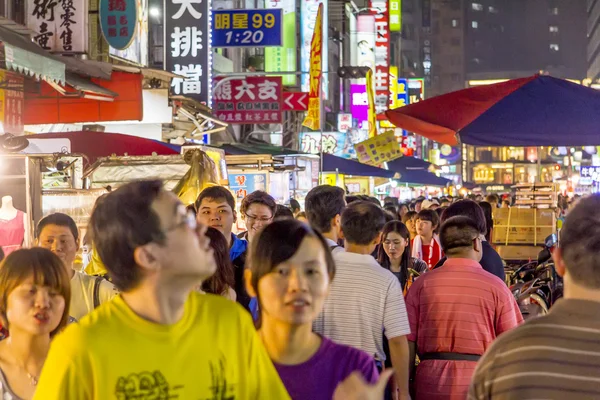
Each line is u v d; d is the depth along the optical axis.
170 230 2.59
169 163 9.44
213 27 24.64
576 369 2.99
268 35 24.52
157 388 2.53
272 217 7.27
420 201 23.61
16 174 7.96
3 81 12.92
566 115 7.84
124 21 15.54
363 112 49.50
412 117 8.02
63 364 2.51
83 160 9.14
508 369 3.08
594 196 3.17
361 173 27.45
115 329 2.55
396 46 99.81
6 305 4.00
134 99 15.20
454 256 5.86
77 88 13.38
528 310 9.73
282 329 3.39
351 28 64.50
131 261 2.57
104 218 2.61
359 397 2.64
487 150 102.00
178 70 21.70
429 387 5.68
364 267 5.39
